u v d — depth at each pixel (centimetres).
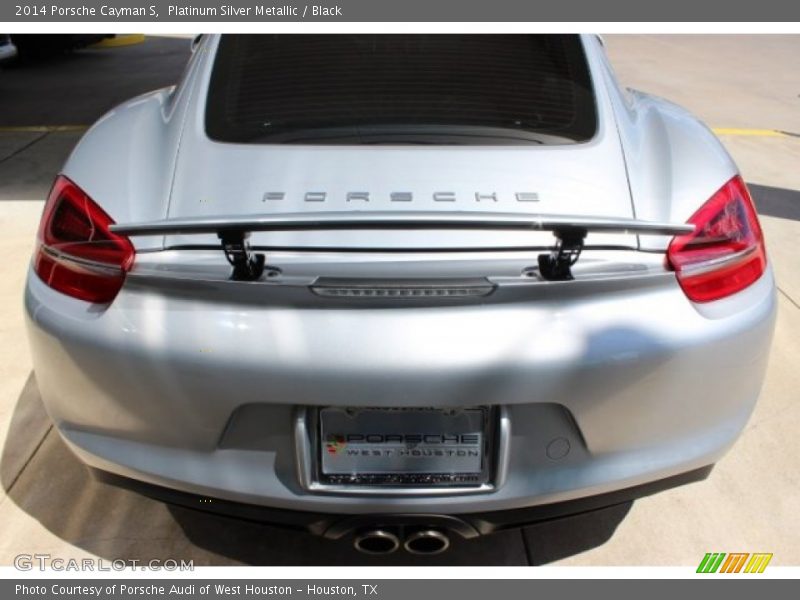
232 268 145
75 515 204
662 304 145
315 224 123
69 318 148
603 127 176
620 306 142
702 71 933
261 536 200
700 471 163
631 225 126
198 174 160
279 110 178
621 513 207
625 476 153
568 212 153
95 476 165
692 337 145
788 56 1077
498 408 141
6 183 466
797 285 345
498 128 173
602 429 147
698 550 195
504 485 148
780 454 230
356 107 178
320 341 135
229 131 172
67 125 614
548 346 137
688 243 152
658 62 987
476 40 203
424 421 143
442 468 147
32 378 262
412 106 179
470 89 185
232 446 147
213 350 137
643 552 195
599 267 148
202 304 140
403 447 146
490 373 135
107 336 143
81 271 150
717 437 159
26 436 233
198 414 143
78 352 147
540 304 139
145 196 157
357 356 134
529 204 153
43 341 153
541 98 184
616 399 144
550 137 172
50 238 159
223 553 194
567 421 145
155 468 151
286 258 147
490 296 137
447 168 160
